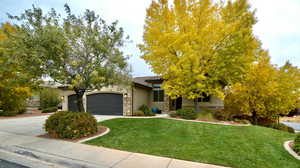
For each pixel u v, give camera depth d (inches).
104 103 582.2
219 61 354.6
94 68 254.1
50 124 246.7
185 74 360.2
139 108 561.9
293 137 248.5
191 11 381.4
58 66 230.2
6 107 534.0
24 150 187.5
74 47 247.9
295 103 467.2
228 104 471.5
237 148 190.9
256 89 423.5
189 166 141.5
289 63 451.8
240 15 376.5
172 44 363.6
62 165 152.9
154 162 150.5
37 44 206.7
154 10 396.8
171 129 286.4
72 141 221.9
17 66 236.4
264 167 141.9
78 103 289.3
